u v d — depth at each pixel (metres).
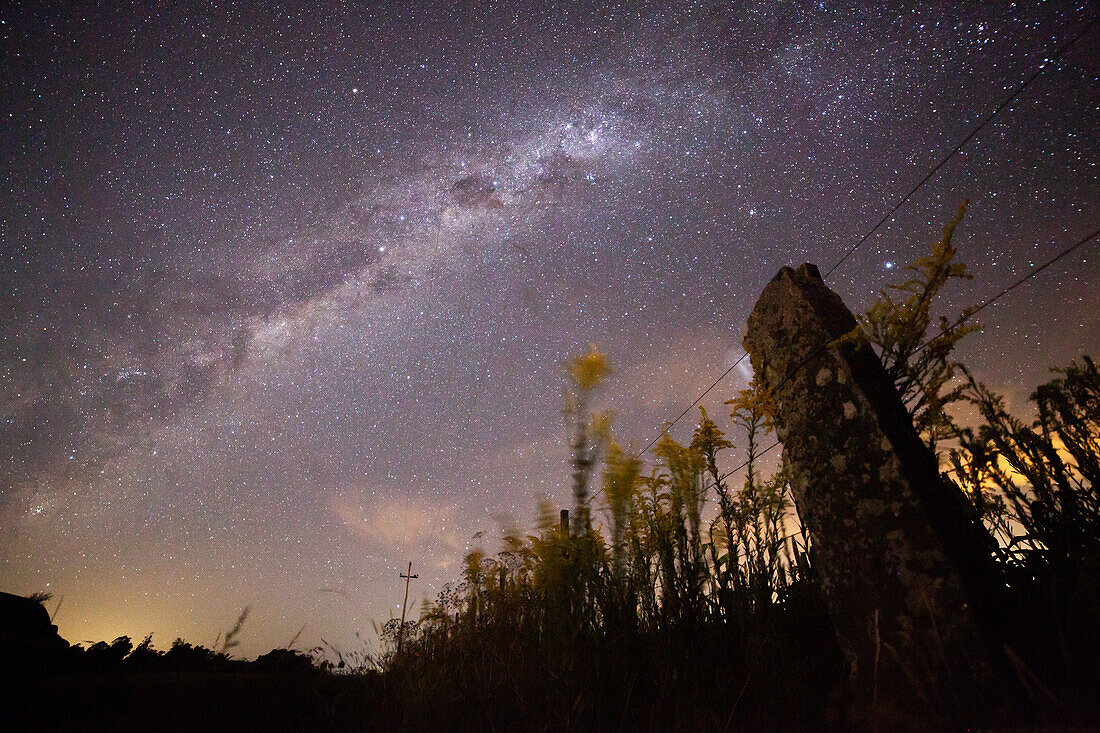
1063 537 2.04
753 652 2.23
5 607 4.30
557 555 2.41
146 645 4.41
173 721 2.84
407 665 3.56
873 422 2.25
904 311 2.35
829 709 2.03
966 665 1.76
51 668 3.77
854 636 2.15
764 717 1.98
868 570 2.16
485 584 3.76
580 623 2.35
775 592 2.61
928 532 1.99
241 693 3.32
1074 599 1.73
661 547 2.56
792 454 2.60
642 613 2.53
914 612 1.96
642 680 2.29
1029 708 1.56
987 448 2.31
